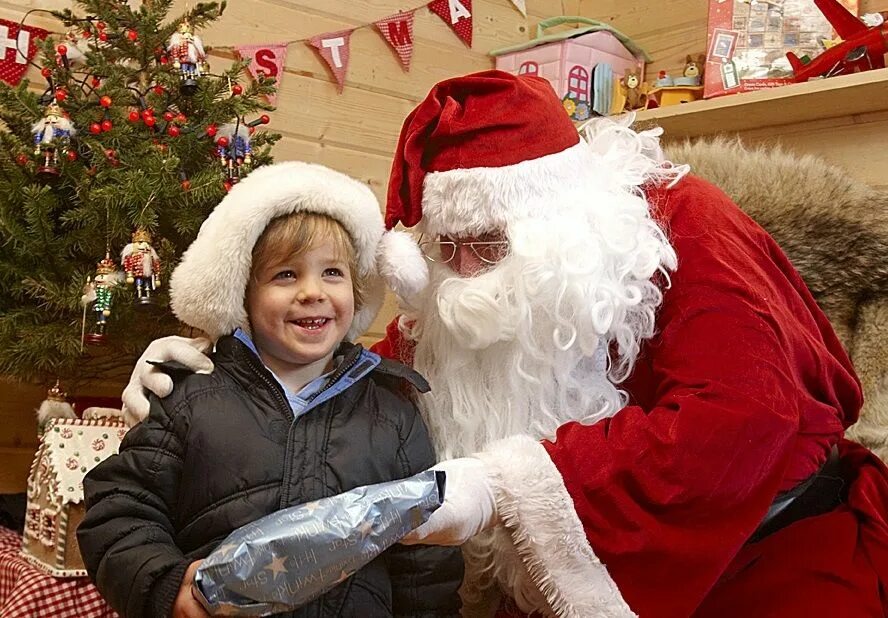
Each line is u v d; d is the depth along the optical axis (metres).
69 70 1.61
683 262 1.17
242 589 0.83
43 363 1.54
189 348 1.09
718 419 1.03
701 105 2.14
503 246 1.19
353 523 0.86
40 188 1.50
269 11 2.19
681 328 1.13
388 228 1.25
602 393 1.19
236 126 1.71
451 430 1.22
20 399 1.87
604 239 1.15
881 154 2.10
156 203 1.52
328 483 1.01
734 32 2.20
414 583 1.05
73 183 1.55
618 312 1.14
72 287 1.51
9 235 1.51
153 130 1.60
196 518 0.99
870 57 1.95
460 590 1.24
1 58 1.82
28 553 1.48
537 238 1.14
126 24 1.65
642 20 2.62
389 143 2.39
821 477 1.26
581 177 1.22
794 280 1.32
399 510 0.88
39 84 1.88
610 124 1.44
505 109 1.19
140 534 0.96
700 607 1.19
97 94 1.58
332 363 1.11
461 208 1.18
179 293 1.08
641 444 1.04
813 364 1.20
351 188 1.12
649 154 1.40
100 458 1.45
